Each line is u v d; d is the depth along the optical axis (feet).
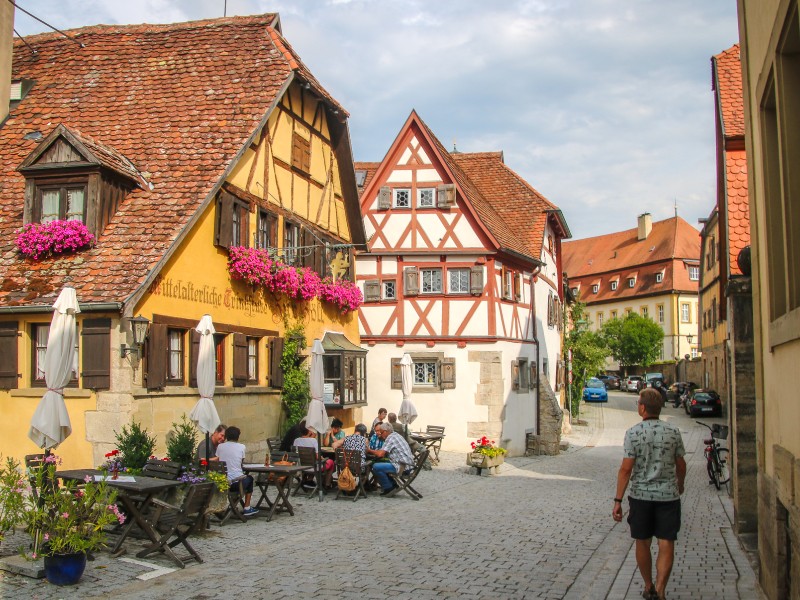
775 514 21.08
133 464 36.40
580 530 36.17
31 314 39.96
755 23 23.58
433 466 67.62
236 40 56.65
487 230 79.25
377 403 80.18
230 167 46.55
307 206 60.75
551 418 90.22
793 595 19.06
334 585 24.86
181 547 30.42
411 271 80.12
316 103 62.28
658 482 21.52
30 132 51.29
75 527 25.26
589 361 125.08
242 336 49.73
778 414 21.43
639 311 242.37
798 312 17.87
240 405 49.83
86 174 42.75
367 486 49.21
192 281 44.57
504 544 32.24
